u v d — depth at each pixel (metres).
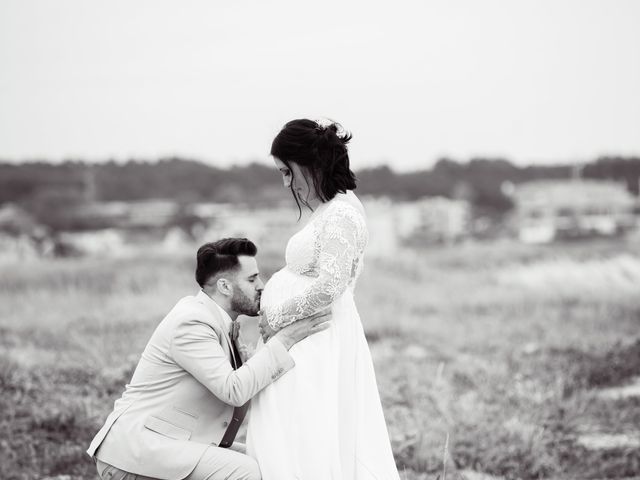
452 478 5.21
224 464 3.55
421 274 18.03
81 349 7.80
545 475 5.37
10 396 6.11
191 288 13.18
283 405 3.60
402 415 6.16
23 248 29.72
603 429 6.20
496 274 18.14
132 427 3.63
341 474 3.57
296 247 3.68
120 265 16.38
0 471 4.98
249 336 8.36
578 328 10.12
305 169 3.70
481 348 9.04
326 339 3.68
